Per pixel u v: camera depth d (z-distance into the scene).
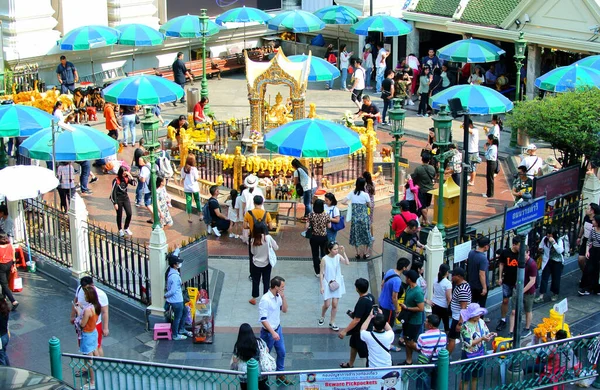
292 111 23.77
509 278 15.52
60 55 32.75
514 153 25.94
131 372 12.35
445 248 16.64
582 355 13.43
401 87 30.42
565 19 27.33
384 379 12.07
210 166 22.59
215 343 15.58
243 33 38.34
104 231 18.00
